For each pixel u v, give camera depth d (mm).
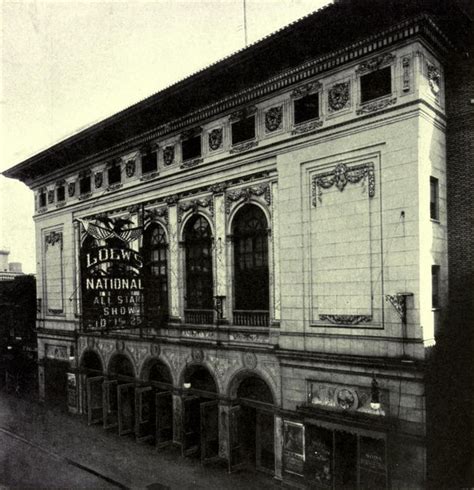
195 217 18656
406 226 12172
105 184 23016
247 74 15469
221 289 17172
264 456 16094
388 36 12422
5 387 31484
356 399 12922
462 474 12633
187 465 16781
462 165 13453
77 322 24656
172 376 18938
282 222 14969
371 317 12828
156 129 19578
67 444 19438
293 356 14352
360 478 12359
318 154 14062
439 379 12453
